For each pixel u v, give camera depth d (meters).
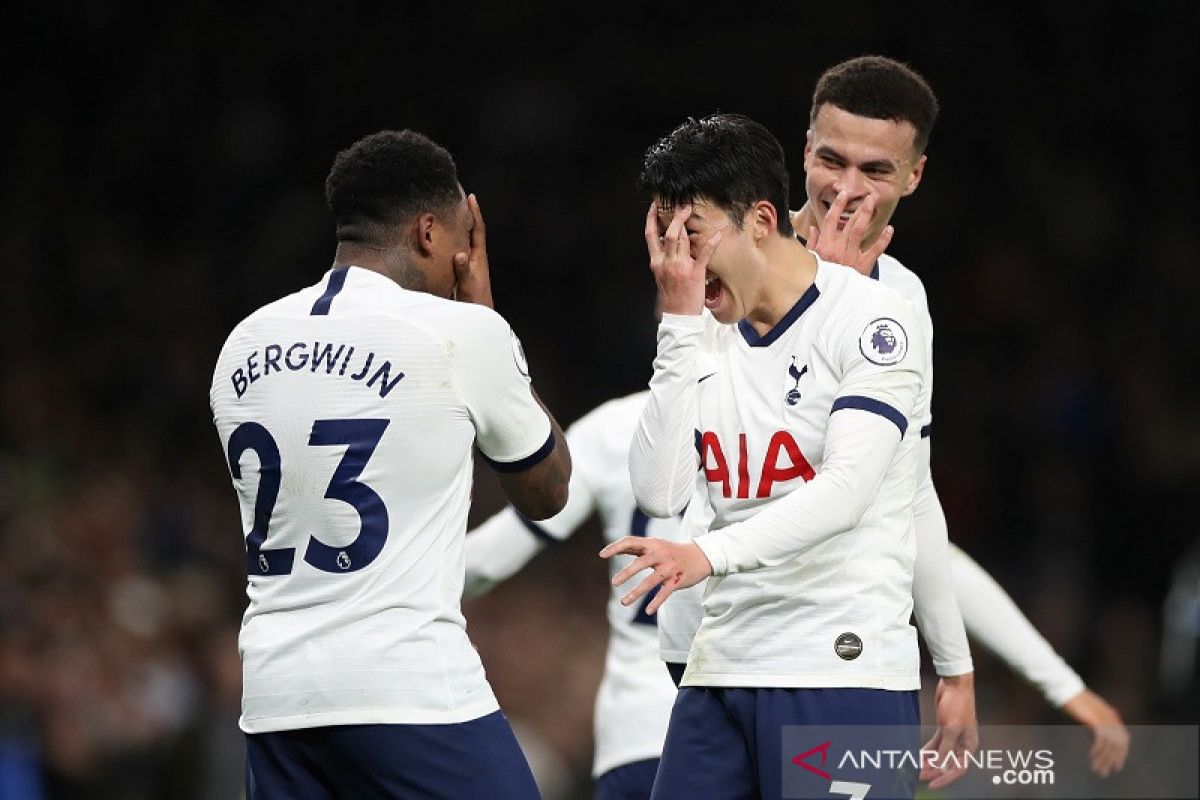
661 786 13.75
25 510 34.50
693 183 13.27
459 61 54.28
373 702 13.18
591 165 53.00
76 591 30.53
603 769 18.14
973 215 51.69
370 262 14.17
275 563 13.58
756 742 13.33
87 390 45.53
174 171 53.09
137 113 53.59
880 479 12.88
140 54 54.12
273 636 13.48
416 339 13.53
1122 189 52.69
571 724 31.64
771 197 13.44
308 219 51.53
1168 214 52.28
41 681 27.92
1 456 40.03
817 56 54.03
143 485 39.41
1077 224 51.38
